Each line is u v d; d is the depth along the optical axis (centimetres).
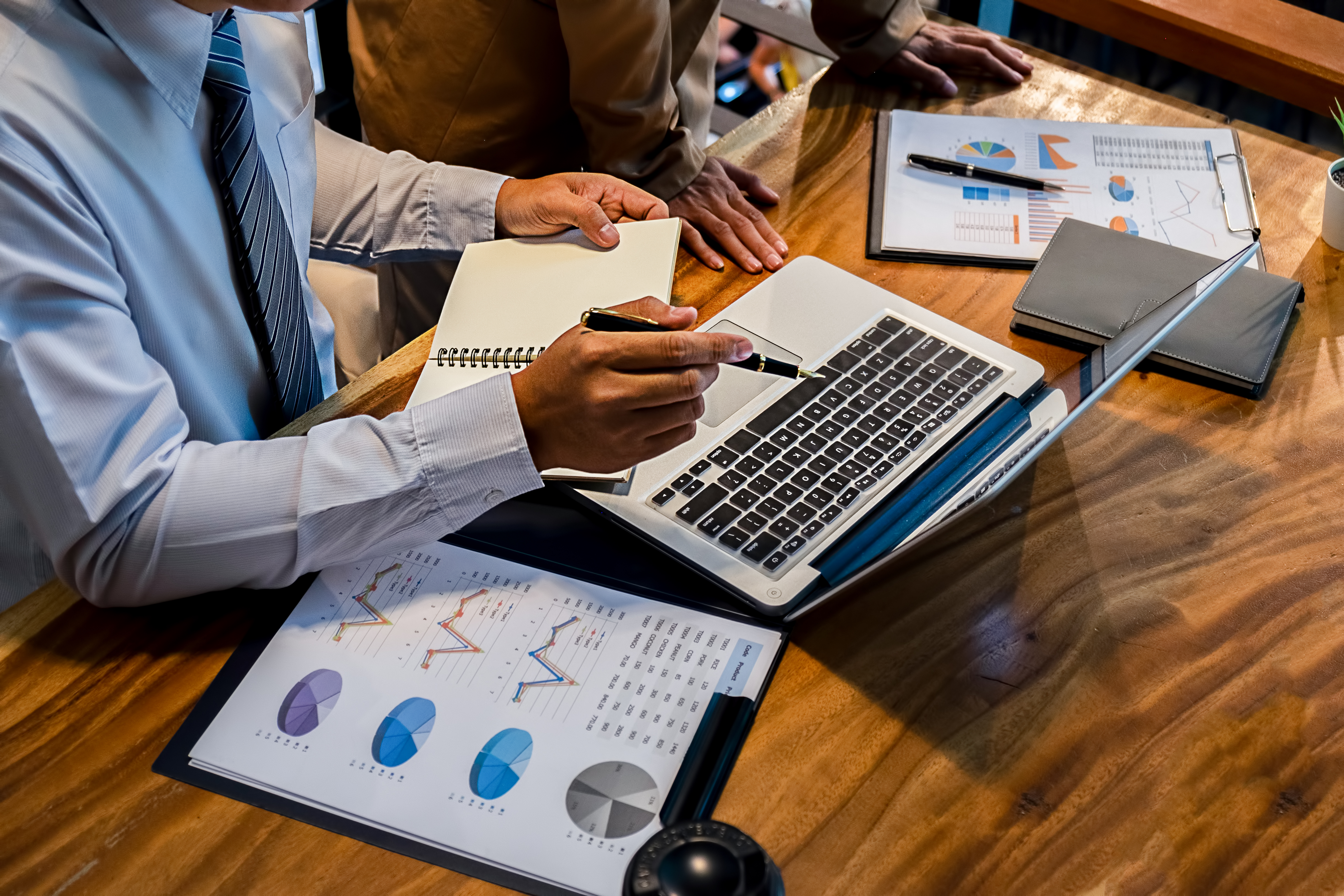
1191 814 68
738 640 77
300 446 82
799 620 79
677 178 119
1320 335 102
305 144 118
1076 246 108
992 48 139
